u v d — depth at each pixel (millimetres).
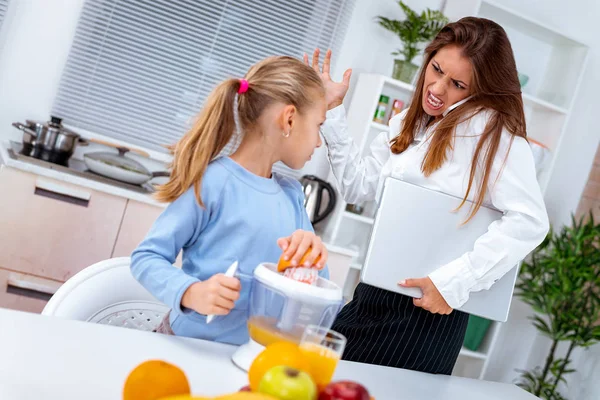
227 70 3602
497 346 4191
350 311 1855
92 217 2955
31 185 2859
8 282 2902
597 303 3707
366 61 3764
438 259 1537
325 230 3555
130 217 3004
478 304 1611
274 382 774
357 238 3814
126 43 3477
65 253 2953
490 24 1723
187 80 3559
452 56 1711
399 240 1502
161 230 1330
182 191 1359
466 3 3613
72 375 975
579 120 4105
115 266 1562
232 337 1368
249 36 3613
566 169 4121
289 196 1548
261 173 1464
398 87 3609
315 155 3750
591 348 3875
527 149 1705
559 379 3816
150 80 3506
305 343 984
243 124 1433
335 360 984
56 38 3346
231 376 1140
